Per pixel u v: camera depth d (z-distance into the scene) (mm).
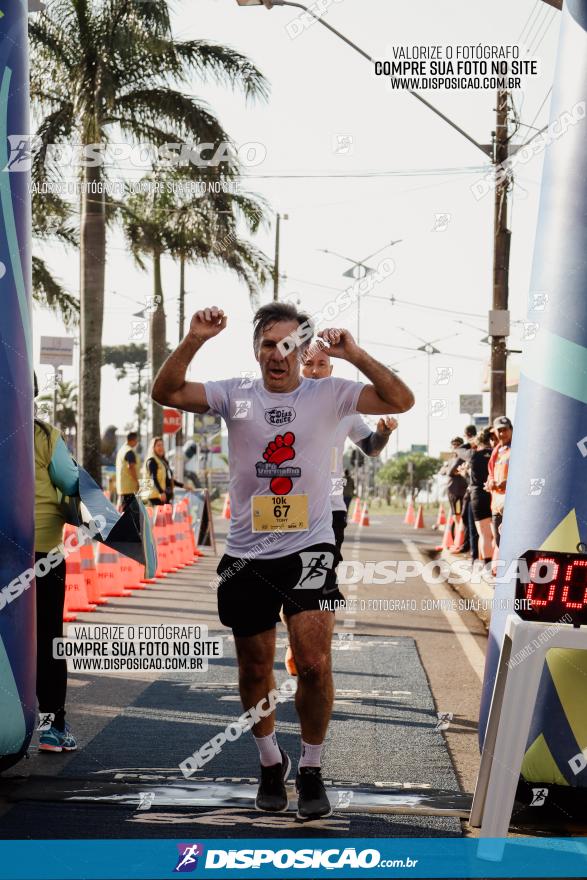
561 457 4539
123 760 5164
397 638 8945
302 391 4426
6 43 4707
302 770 4383
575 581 3895
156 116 17984
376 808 4488
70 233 19031
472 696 6672
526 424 4723
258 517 4395
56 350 12633
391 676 7277
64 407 31797
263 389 4430
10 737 4633
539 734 4430
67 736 5324
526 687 3887
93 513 5223
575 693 4395
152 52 17641
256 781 4840
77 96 17391
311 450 4402
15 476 4684
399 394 4348
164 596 11859
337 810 4465
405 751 5367
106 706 6336
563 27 4852
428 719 6043
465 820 4355
